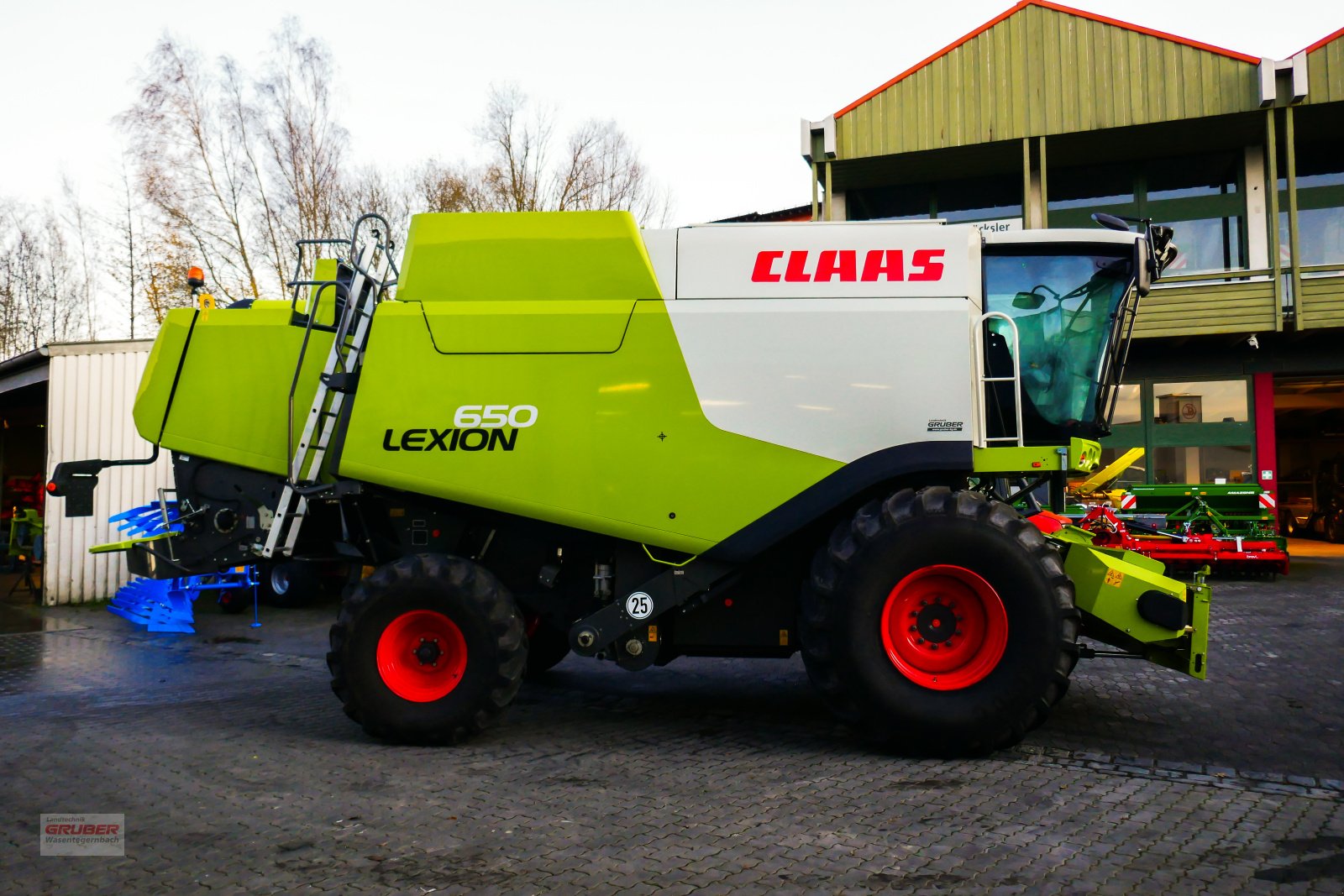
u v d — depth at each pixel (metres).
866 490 4.86
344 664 4.89
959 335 4.68
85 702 6.33
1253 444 15.52
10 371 13.99
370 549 5.46
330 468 5.32
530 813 3.75
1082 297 5.37
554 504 4.87
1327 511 19.16
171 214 17.73
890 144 16.05
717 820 3.63
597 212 5.00
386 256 5.48
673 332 4.85
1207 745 4.68
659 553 5.00
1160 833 3.41
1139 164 16.44
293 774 4.36
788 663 7.41
